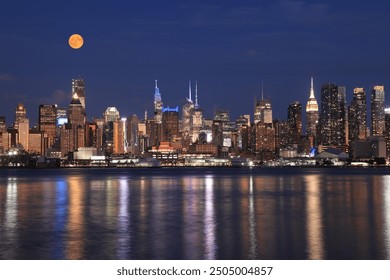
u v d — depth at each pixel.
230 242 51.62
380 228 60.62
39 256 45.53
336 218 71.38
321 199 106.44
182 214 78.00
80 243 51.62
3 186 169.75
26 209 87.56
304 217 73.00
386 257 43.97
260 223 66.50
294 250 47.12
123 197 115.19
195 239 53.59
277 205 93.00
